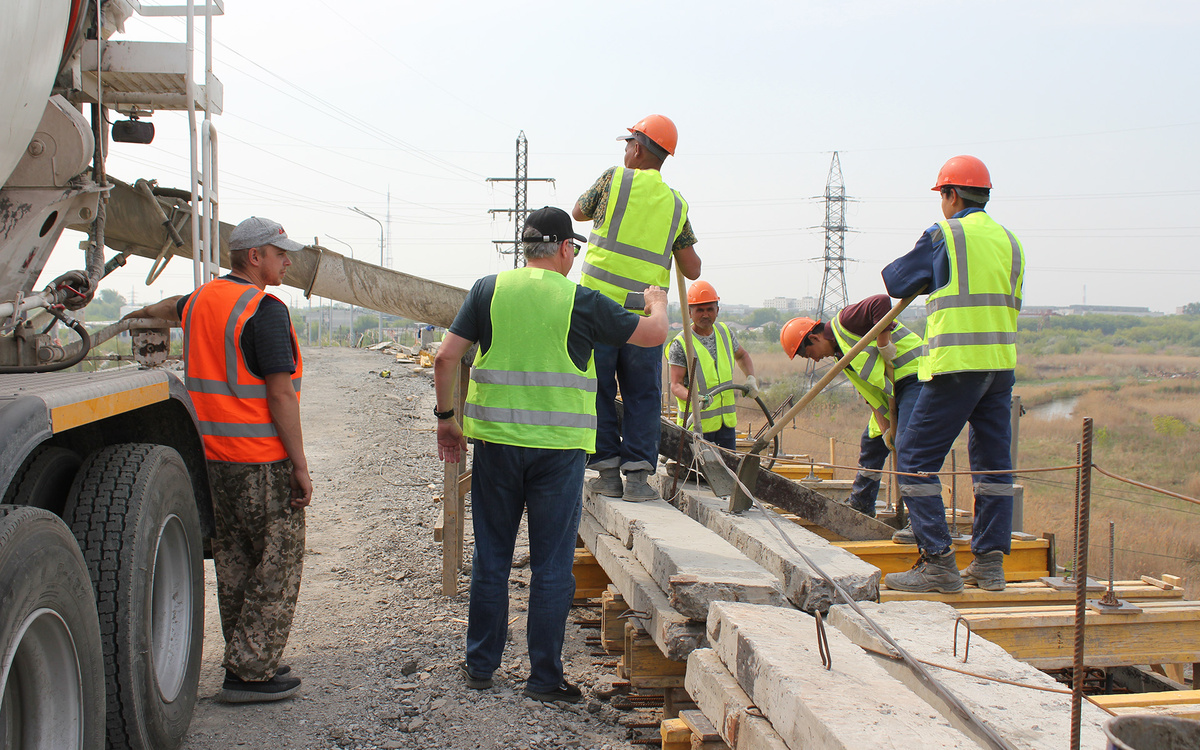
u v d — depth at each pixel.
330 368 22.78
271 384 3.35
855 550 4.20
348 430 12.84
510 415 3.40
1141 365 69.12
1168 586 3.90
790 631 2.47
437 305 5.47
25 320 3.07
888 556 4.25
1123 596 3.88
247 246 3.53
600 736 3.30
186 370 3.38
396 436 12.20
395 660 4.02
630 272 4.01
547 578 3.47
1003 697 2.22
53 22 2.66
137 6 3.62
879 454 5.64
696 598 2.90
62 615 2.14
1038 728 2.03
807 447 16.75
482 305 3.48
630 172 4.07
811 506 4.35
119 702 2.58
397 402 16.28
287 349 3.40
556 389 3.41
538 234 3.49
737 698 2.35
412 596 5.09
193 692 3.16
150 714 2.74
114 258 3.45
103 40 3.43
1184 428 26.89
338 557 6.04
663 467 5.66
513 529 3.61
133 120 3.75
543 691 3.54
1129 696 2.50
